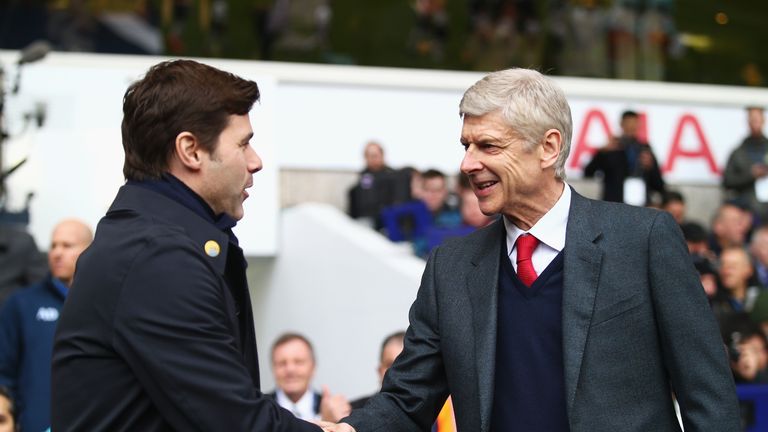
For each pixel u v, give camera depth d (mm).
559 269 4723
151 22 17156
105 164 12922
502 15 18234
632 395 4555
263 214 12953
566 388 4539
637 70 18031
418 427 5102
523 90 4664
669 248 4613
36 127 12828
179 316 4082
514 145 4652
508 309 4766
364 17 17984
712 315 4602
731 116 16141
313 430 4352
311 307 12562
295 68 15289
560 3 18078
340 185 14750
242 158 4355
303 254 12758
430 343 5031
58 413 4172
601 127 15719
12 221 12367
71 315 4164
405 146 15023
